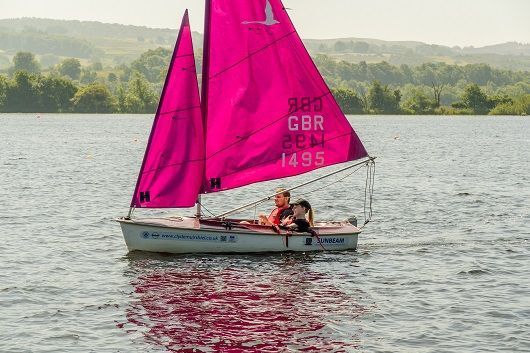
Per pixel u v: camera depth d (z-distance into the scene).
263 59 51.31
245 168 51.75
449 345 34.34
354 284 44.44
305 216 53.00
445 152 173.88
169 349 33.72
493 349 33.84
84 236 58.97
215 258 49.91
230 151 51.31
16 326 36.41
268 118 51.75
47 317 37.81
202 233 50.34
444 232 62.31
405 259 51.22
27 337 34.94
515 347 34.03
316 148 52.84
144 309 39.25
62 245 55.19
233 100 51.12
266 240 51.19
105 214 71.62
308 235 51.91
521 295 42.06
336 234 52.72
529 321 37.44
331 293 42.50
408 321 37.62
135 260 49.53
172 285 43.78
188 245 50.50
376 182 104.44
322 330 36.28
